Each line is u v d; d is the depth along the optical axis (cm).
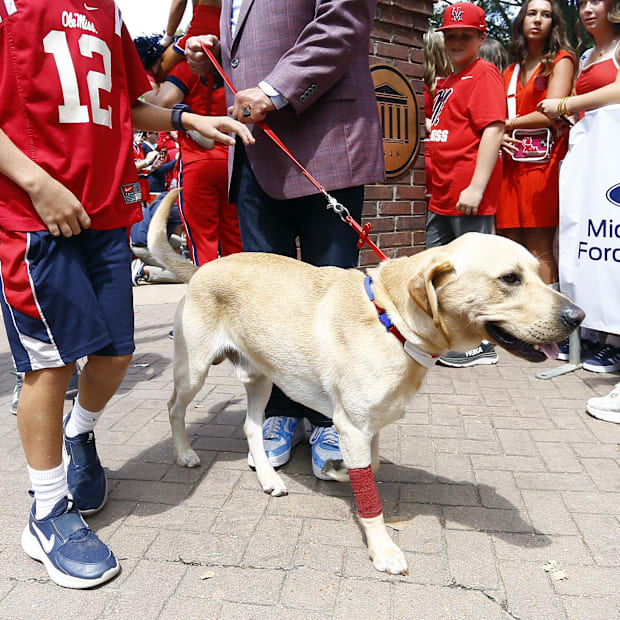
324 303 233
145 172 861
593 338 489
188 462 296
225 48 290
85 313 207
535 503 256
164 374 453
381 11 552
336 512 253
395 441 321
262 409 284
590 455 300
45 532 213
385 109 568
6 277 197
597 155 374
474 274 201
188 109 261
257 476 283
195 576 210
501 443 316
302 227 291
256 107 246
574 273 398
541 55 457
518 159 453
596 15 409
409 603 194
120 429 345
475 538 231
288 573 211
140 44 408
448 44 432
